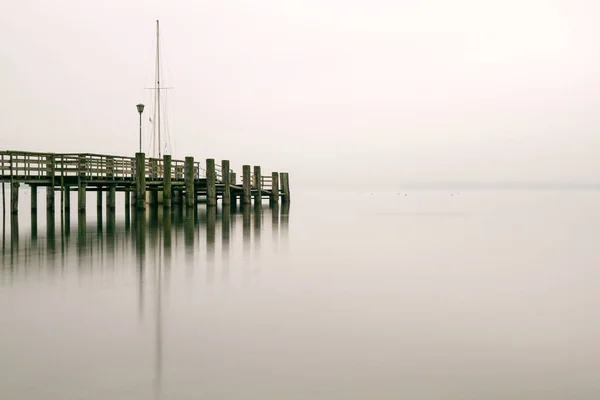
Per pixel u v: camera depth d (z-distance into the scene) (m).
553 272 14.45
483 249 19.48
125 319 8.85
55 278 12.16
